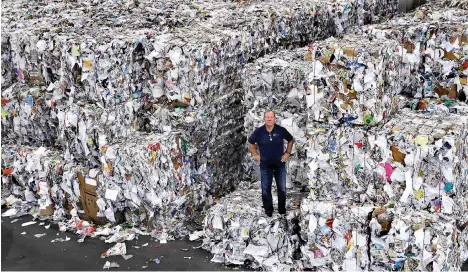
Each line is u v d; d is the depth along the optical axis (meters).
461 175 7.41
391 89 7.75
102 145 8.99
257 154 8.02
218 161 9.49
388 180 7.46
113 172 8.88
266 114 7.85
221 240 8.32
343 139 7.60
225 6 11.71
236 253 8.17
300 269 7.98
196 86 8.83
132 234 8.88
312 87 7.67
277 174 7.96
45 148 10.02
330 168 7.75
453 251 7.37
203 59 8.75
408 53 8.48
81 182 9.20
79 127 9.12
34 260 8.45
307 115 7.93
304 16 11.12
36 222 9.51
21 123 10.05
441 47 8.33
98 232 9.05
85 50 8.89
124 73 8.95
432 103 8.36
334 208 7.61
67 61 9.07
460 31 8.19
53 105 9.49
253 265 8.12
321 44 7.64
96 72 8.91
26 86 10.06
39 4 12.85
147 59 8.98
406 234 7.27
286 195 8.69
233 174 9.80
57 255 8.55
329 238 7.71
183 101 8.95
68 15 11.44
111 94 8.94
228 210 8.30
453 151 7.05
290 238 8.09
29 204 10.01
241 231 8.12
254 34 9.80
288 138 7.93
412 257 7.32
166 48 8.80
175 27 10.09
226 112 9.41
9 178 10.17
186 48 8.72
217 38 9.11
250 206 8.38
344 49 7.39
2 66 10.17
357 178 7.65
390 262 7.44
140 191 8.79
